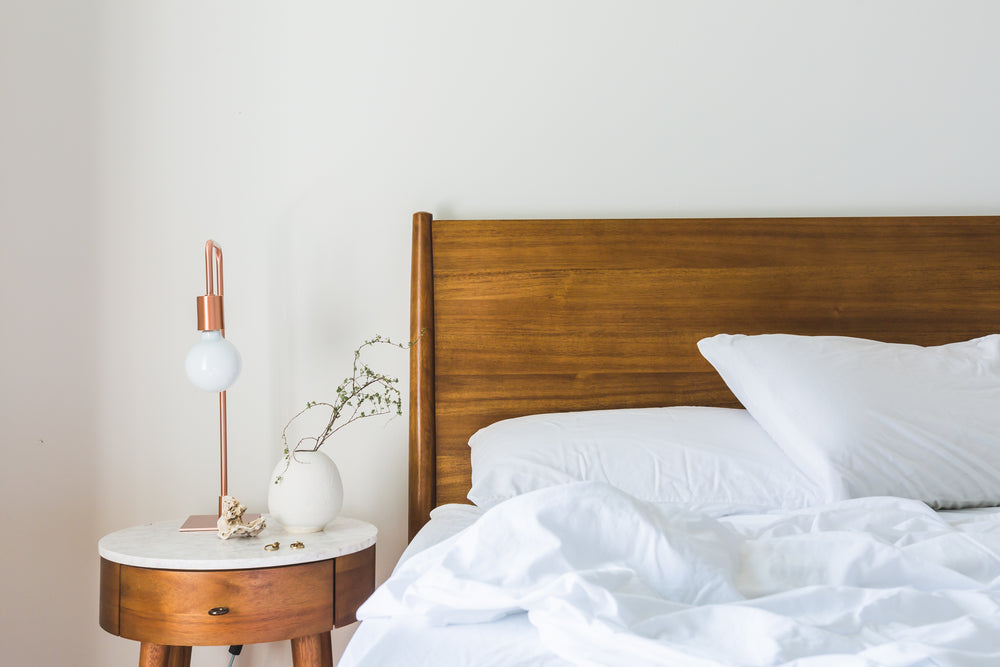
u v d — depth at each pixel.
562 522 1.04
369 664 0.91
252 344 2.17
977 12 2.33
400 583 1.07
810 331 2.18
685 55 2.29
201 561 1.54
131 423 2.12
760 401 1.77
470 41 2.25
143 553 1.59
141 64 2.16
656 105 2.29
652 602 0.91
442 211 2.23
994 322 2.21
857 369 1.75
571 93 2.27
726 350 1.89
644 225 2.19
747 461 1.69
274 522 1.91
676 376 2.15
